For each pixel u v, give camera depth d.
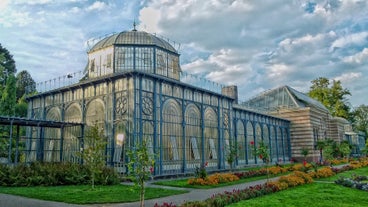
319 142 55.09
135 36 38.25
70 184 24.61
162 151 31.59
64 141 35.53
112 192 20.02
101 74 37.41
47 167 25.27
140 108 29.84
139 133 29.39
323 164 50.16
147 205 16.05
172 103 34.03
